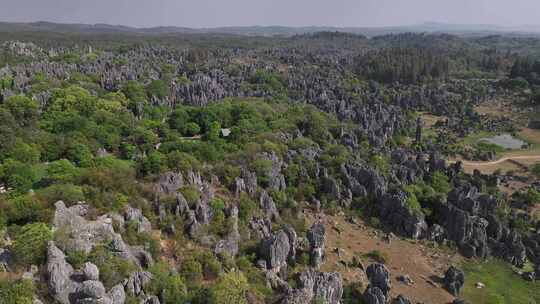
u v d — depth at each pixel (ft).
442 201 299.79
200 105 546.26
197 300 164.76
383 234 279.69
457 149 506.07
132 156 330.34
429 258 261.03
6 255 154.30
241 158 306.76
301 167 320.70
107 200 202.18
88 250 165.17
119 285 150.30
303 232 256.11
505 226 291.17
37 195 195.11
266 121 447.42
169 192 235.40
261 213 255.91
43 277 145.07
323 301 181.88
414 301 218.18
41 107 447.01
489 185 389.80
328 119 510.99
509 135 584.81
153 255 187.01
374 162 366.02
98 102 446.19
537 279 254.88
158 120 440.86
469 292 234.58
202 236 212.43
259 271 201.67
